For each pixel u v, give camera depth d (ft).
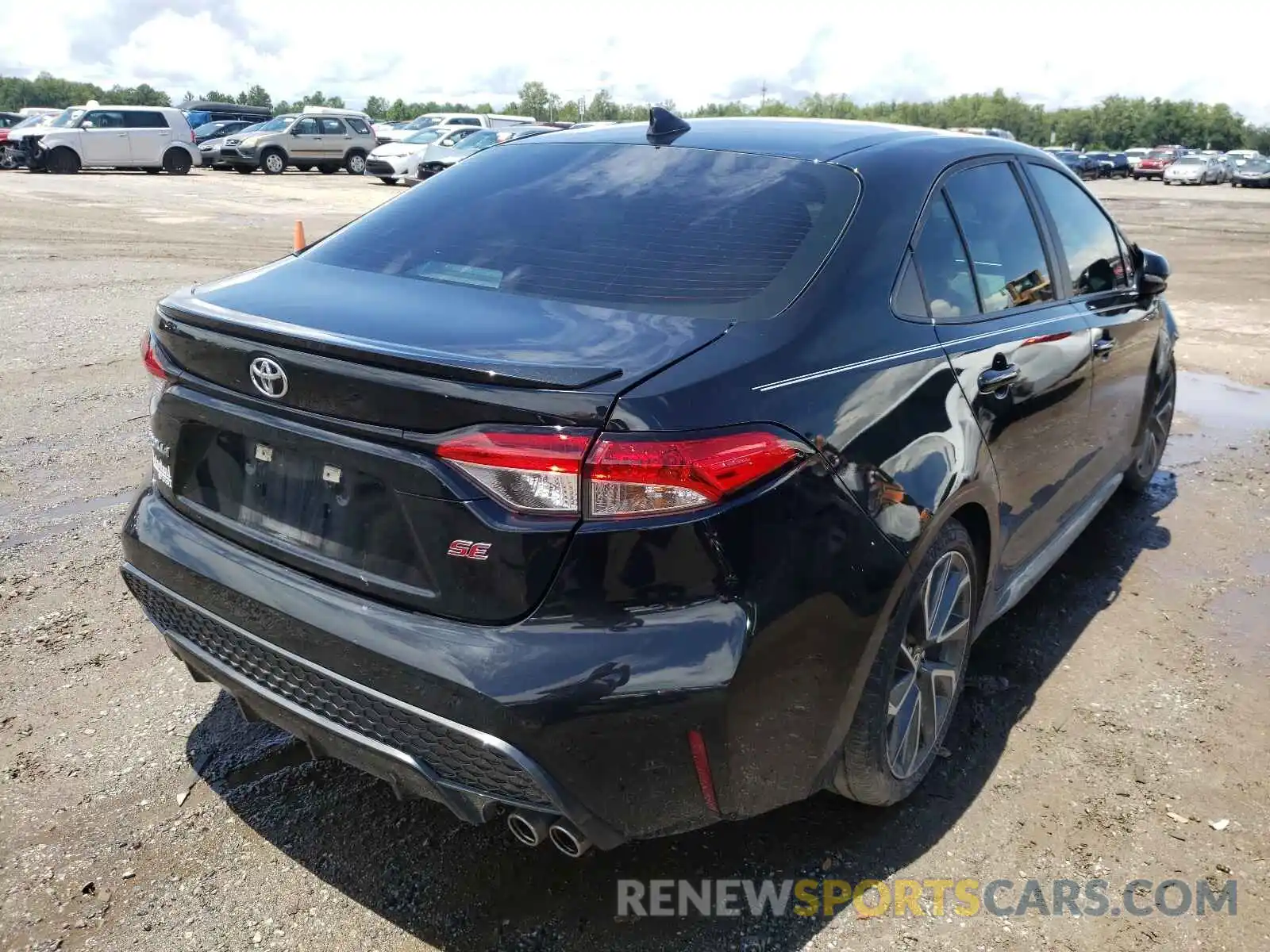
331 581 6.98
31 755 9.20
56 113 96.94
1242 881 8.16
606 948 7.36
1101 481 13.58
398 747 6.74
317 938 7.37
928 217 8.95
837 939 7.50
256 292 8.01
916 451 7.73
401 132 105.40
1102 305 12.32
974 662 11.50
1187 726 10.31
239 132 97.04
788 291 7.51
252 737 9.65
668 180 8.95
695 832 8.55
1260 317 34.86
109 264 37.29
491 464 6.17
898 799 8.75
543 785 6.31
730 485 6.34
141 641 11.26
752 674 6.47
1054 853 8.45
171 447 8.01
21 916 7.41
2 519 14.12
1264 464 18.86
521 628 6.30
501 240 8.51
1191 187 147.13
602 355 6.55
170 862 8.04
